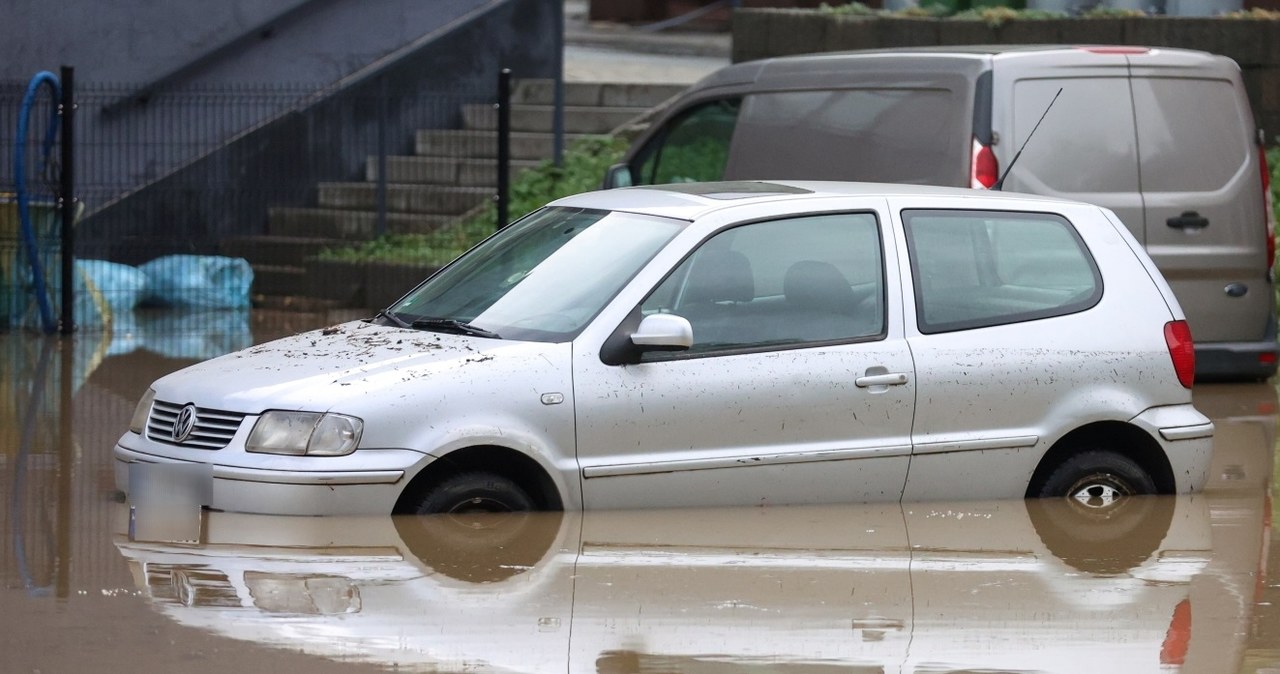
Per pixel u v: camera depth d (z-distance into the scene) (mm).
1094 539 21047
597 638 16328
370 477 19625
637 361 20938
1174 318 23703
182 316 49219
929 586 18594
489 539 19656
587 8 105938
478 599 17500
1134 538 21141
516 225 24641
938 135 32062
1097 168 32781
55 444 28141
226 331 45906
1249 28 48094
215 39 57406
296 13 58062
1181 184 33812
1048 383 22703
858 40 53344
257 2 57719
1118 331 23297
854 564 19359
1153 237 33594
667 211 22469
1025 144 29438
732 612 17359
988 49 33062
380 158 54844
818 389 21578
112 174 55969
